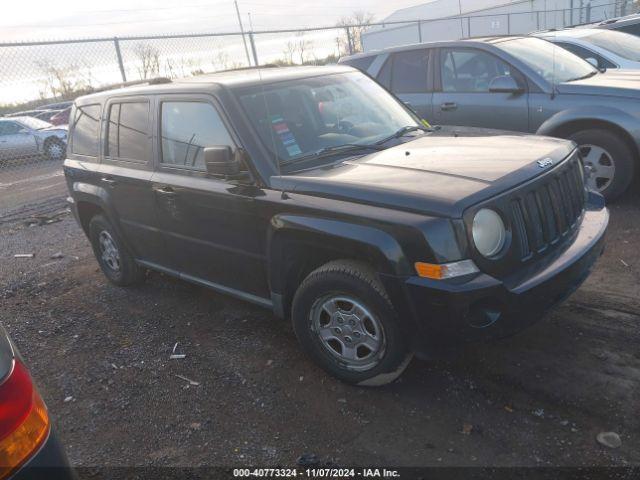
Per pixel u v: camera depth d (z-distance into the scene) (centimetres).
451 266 283
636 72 666
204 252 420
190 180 406
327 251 339
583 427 291
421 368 357
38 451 201
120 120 483
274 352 398
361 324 330
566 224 341
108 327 466
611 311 395
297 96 413
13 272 625
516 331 299
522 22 2539
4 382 198
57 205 964
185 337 435
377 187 312
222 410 340
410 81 727
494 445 287
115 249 533
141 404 354
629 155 574
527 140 389
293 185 343
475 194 293
